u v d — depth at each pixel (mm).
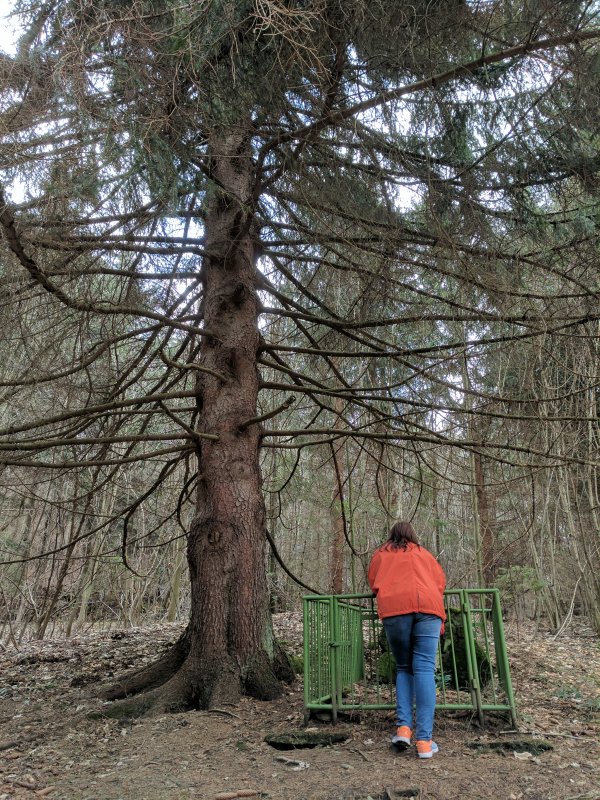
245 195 6270
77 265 5242
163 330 7543
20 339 5590
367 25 4129
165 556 17469
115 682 6074
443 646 5555
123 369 7410
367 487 15812
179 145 4516
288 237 7250
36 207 4207
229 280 6641
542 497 13164
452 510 18859
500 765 3799
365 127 4902
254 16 3705
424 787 3430
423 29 4344
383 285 6551
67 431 6516
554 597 13055
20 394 6000
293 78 4449
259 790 3473
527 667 6965
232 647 5422
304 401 11484
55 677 7215
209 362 6395
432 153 5312
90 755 4320
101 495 12383
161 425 11148
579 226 5480
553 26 4191
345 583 17953
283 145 5270
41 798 3574
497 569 13047
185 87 4320
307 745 4254
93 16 3949
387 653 5730
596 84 4457
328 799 3314
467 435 9391
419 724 4020
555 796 3324
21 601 14281
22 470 7031
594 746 4215
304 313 7086
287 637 8727
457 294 6215
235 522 5789
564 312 5898
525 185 5406
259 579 5750
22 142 3945
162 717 4953
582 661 8109
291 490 14664
